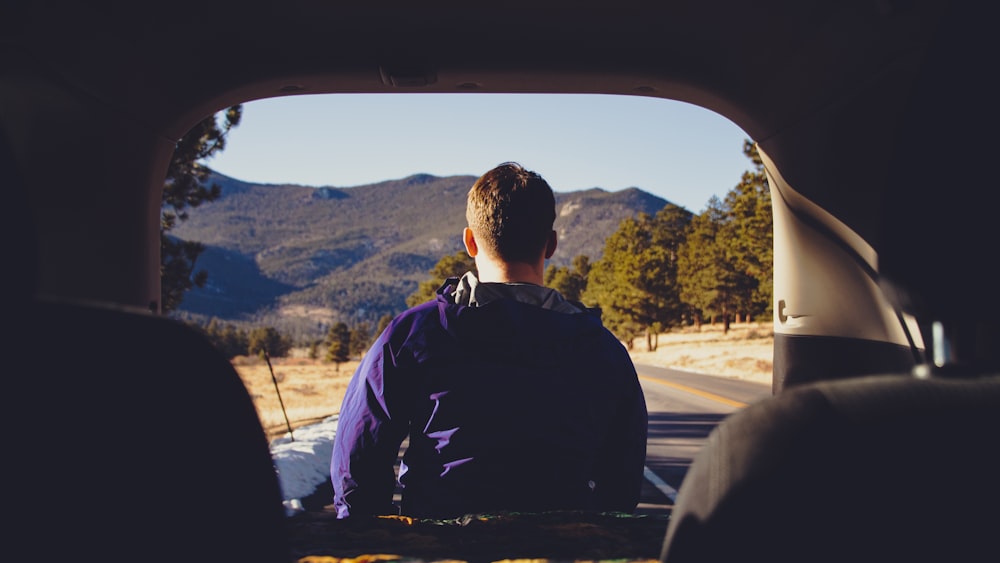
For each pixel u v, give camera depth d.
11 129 2.67
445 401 2.29
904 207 1.20
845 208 3.31
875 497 1.10
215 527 1.26
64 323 1.16
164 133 3.75
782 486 1.11
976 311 1.15
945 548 1.09
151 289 3.72
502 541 1.90
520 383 2.30
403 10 3.17
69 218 3.00
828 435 1.11
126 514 1.17
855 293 3.24
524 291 2.40
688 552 1.17
